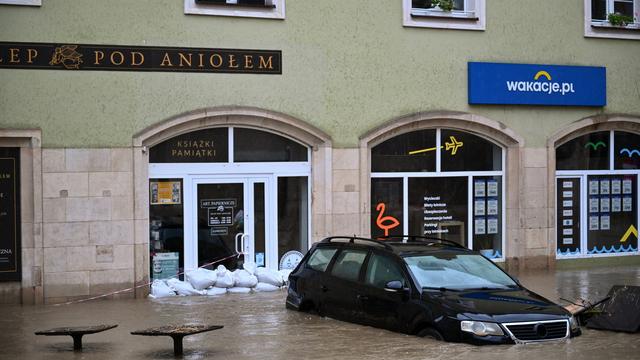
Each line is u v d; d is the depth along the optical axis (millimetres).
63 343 10984
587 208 18969
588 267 18891
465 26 17312
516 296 10734
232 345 10422
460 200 17797
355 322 11461
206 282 15375
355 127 16594
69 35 14750
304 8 16188
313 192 16484
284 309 13422
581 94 18219
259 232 16359
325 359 9461
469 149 17859
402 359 9297
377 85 16734
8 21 14422
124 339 11195
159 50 15273
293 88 16156
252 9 15820
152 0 15211
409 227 17391
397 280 10906
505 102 17547
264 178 16359
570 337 10336
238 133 16141
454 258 11398
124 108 15078
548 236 18188
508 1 17703
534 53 17938
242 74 15805
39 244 14562
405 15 16859
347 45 16516
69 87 14758
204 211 16000
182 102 15430
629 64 18781
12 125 14477
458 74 17344
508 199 18016
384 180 17203
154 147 15617
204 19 15547
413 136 17375
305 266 12805
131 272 15109
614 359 9430
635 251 19312
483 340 9766
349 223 16594
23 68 14516
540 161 18062
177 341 9844
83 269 14852
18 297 14539
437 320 10125
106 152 14969
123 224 15070
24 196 14562
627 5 19047
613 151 19156
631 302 11523
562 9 18141
